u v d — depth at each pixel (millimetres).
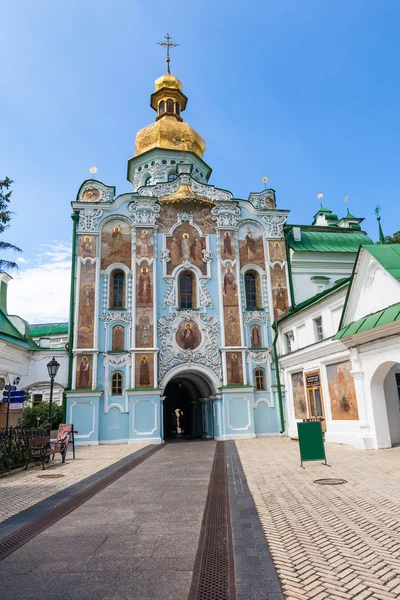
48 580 5750
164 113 40812
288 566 5977
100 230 29125
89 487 12328
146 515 9000
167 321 28422
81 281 28016
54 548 7031
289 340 27688
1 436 15945
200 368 28125
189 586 5453
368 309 18000
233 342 28750
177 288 29219
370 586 5246
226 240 30469
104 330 27625
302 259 31031
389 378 19516
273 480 12398
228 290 29578
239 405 27469
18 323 28391
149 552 6738
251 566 6016
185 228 30344
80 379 26438
